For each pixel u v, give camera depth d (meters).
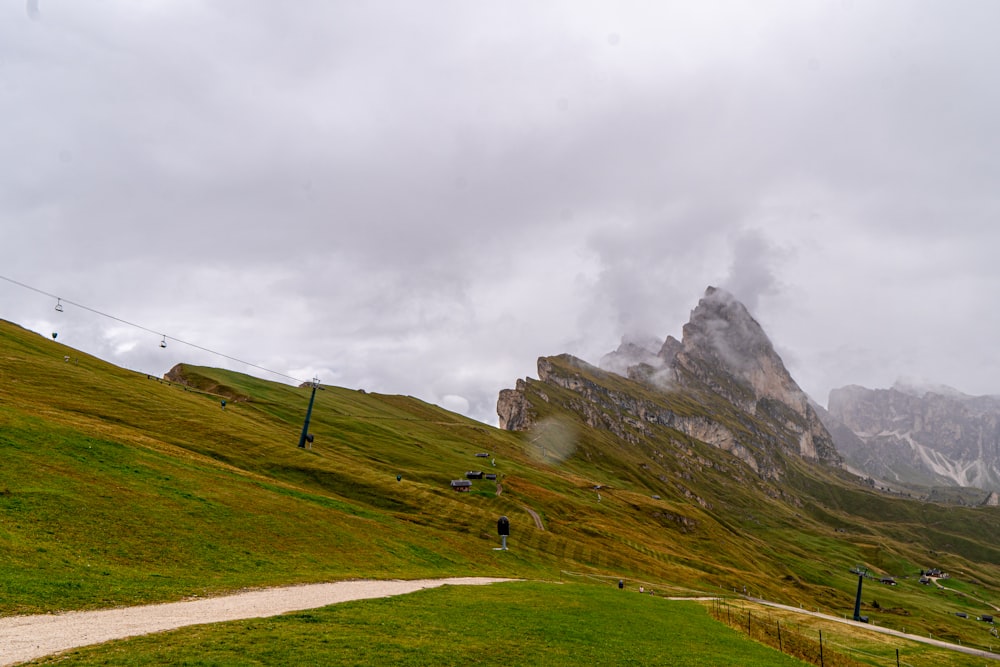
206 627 25.09
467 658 26.00
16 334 132.00
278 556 45.72
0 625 22.48
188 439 94.88
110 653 20.52
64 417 68.50
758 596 153.62
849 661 71.75
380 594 39.62
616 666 29.61
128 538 38.50
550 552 108.62
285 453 108.38
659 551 166.12
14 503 37.50
